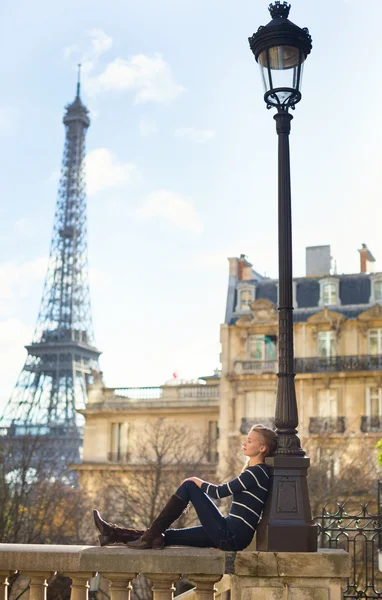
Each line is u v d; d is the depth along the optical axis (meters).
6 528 34.59
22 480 37.09
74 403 135.38
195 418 62.31
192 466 49.31
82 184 175.62
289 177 9.20
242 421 59.78
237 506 8.10
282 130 9.32
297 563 7.80
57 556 7.70
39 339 151.38
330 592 7.77
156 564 7.64
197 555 7.71
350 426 56.66
